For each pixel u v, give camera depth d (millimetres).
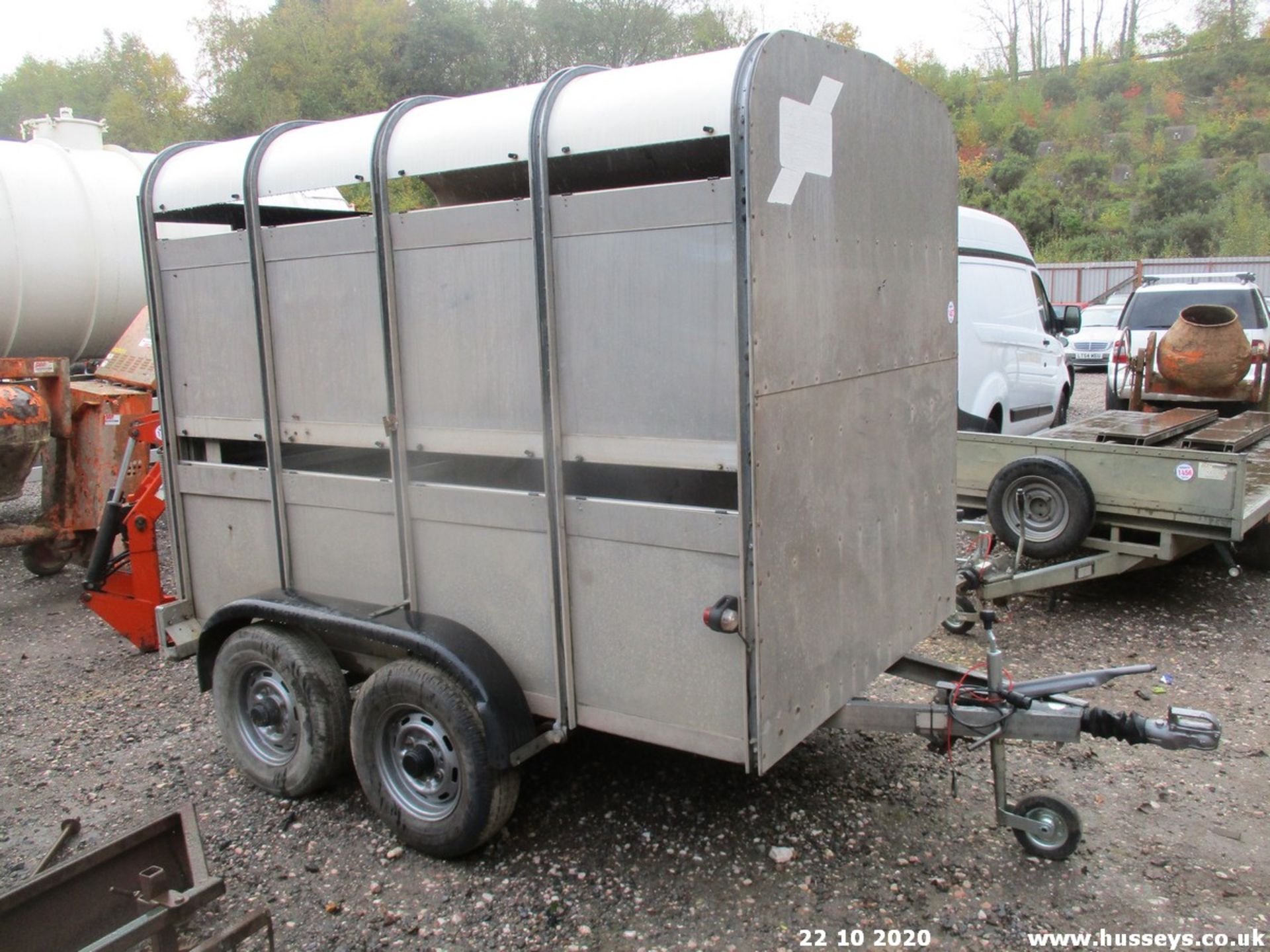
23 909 2691
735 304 2605
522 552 3201
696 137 2633
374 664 3820
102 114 35000
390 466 3477
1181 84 49062
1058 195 36719
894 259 3408
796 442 2863
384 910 3127
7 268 7641
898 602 3621
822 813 3607
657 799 3721
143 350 7395
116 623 5340
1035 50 53656
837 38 36312
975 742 3234
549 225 2941
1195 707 4531
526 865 3332
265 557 3965
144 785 4062
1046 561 6035
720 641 2820
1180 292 12930
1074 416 12898
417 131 3242
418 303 3291
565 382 2998
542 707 3262
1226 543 5363
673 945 2908
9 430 6305
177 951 2596
